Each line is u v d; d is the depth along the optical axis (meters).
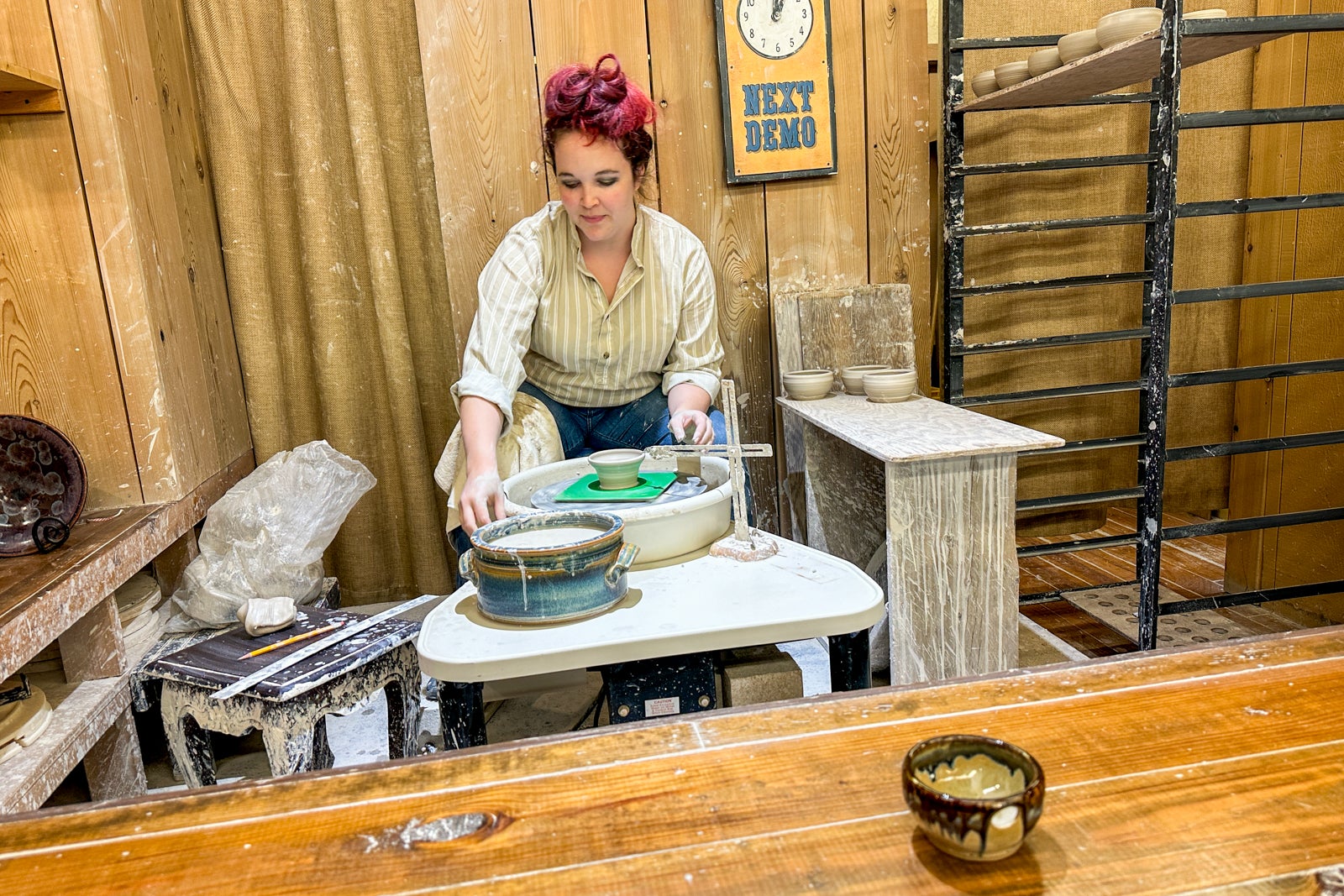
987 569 1.75
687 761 0.83
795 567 1.50
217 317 2.41
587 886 0.67
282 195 2.48
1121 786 0.75
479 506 1.63
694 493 1.75
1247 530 2.08
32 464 1.79
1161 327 1.95
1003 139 2.71
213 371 2.34
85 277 1.92
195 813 0.79
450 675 1.22
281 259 2.51
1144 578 2.08
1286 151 2.35
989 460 1.70
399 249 2.56
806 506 2.33
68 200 1.89
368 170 2.43
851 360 2.53
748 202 2.53
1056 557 3.02
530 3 2.35
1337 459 2.24
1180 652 1.00
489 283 2.07
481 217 2.43
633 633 1.27
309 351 2.58
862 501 2.26
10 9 1.80
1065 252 2.82
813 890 0.65
